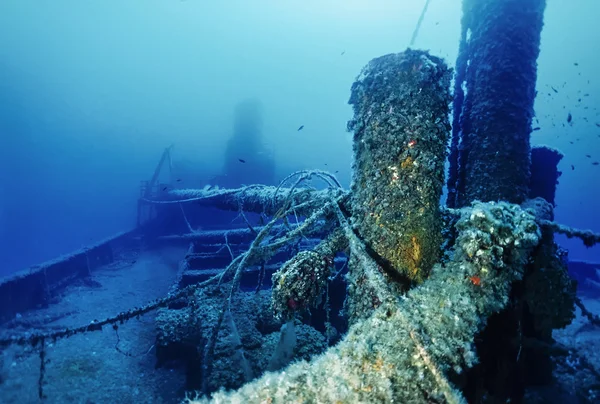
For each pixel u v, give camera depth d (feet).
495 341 9.60
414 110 7.62
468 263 7.02
